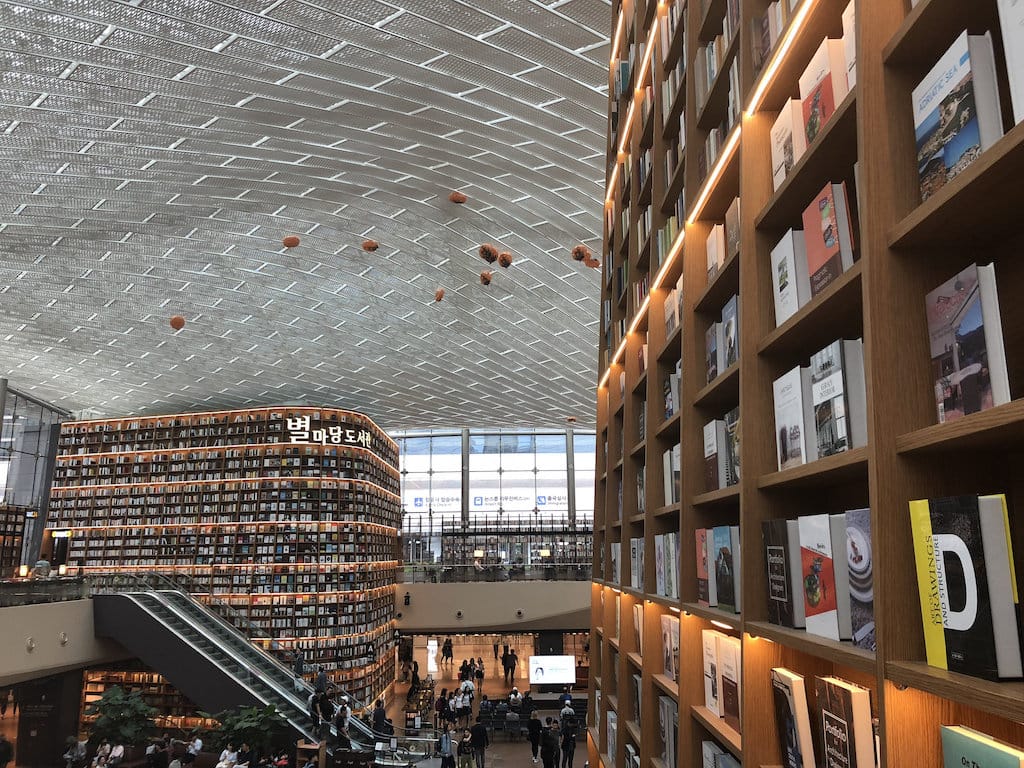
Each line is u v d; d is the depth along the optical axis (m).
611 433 6.86
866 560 1.95
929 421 1.82
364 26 10.44
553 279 20.17
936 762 1.68
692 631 3.69
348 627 23.88
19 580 13.88
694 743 3.56
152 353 26.17
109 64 11.09
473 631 28.73
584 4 10.01
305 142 13.68
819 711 2.21
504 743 17.89
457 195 10.90
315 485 24.78
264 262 19.33
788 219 2.89
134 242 17.77
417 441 43.34
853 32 2.22
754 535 2.81
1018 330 1.84
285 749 13.89
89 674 20.38
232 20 10.22
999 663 1.41
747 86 3.05
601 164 14.07
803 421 2.48
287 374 28.86
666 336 4.71
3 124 12.59
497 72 11.48
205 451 25.80
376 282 20.73
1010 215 1.72
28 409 32.09
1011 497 1.80
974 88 1.62
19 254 18.14
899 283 1.88
